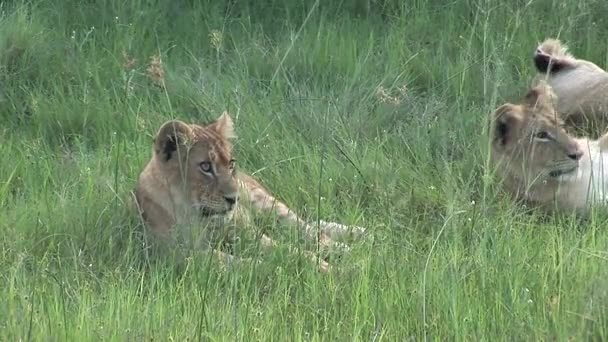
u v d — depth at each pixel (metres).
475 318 9.62
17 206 12.15
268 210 12.10
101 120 14.33
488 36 16.00
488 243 11.15
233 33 16.66
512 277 10.29
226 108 14.18
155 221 11.64
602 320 9.33
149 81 15.08
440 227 11.69
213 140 11.50
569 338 9.27
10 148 13.49
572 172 12.34
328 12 17.16
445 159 12.94
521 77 15.35
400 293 10.12
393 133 14.07
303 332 9.59
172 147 11.51
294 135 13.84
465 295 10.05
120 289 10.34
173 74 15.34
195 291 10.19
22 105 14.88
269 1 17.50
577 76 14.52
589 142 12.95
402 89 13.78
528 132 12.41
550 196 12.38
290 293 10.52
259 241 11.30
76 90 15.10
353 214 12.03
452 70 15.49
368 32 16.67
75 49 15.88
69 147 14.12
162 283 10.38
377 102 14.66
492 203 12.20
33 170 13.01
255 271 10.77
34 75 15.45
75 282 10.63
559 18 16.73
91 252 11.34
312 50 16.05
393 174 12.86
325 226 11.80
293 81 15.31
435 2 17.33
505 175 12.60
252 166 13.20
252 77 15.59
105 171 12.91
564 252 10.85
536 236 11.50
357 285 10.35
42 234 11.63
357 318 9.73
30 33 15.79
